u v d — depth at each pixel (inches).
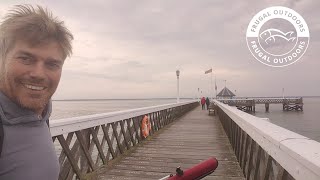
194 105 1561.3
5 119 42.6
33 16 44.6
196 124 587.2
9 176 42.8
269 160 109.3
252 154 157.4
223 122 511.2
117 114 244.7
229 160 247.9
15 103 44.3
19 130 44.1
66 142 153.2
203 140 364.2
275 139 87.8
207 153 279.1
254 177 141.3
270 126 115.3
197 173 82.0
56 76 47.8
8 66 43.9
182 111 875.4
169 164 233.0
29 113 45.4
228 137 376.2
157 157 258.4
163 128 508.1
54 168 49.1
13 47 44.4
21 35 43.8
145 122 369.4
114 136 248.8
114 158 242.4
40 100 46.3
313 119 2031.3
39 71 45.0
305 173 63.9
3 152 42.1
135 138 329.1
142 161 242.4
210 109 898.1
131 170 213.0
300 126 1502.2
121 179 190.1
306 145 72.4
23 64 44.3
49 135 51.1
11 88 44.1
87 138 187.6
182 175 81.0
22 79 44.3
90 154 190.9
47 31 45.1
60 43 47.3
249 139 169.2
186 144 332.2
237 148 250.8
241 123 193.0
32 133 46.1
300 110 2994.6
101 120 207.5
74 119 158.4
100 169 207.6
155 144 330.6
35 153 45.6
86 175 182.2
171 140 363.3
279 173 91.4
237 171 210.7
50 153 48.8
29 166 44.4
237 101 2482.8
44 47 45.2
